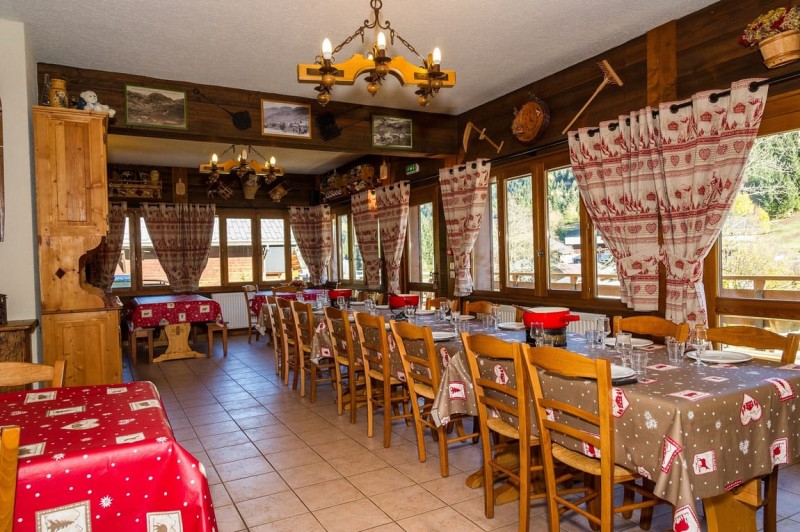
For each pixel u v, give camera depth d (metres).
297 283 8.29
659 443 1.64
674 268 3.42
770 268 3.11
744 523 1.96
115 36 3.48
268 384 5.05
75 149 3.51
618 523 2.30
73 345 3.50
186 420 3.95
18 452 1.16
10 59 3.29
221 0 3.01
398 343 3.02
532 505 2.50
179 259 8.02
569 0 3.15
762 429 1.78
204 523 1.37
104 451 1.30
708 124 3.18
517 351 2.07
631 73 3.80
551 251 4.64
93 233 3.54
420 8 3.19
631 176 3.67
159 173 7.95
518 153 4.80
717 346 3.28
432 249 6.32
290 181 9.05
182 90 4.37
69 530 1.27
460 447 3.29
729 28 3.18
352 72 2.56
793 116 2.91
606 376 1.70
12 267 3.34
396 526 2.30
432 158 6.12
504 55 4.02
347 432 3.59
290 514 2.44
